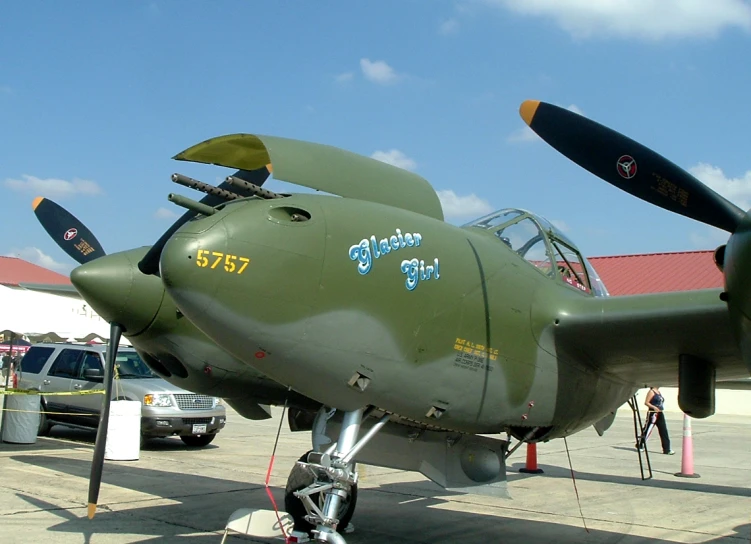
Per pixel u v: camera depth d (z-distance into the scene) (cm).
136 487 848
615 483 1002
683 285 3144
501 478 571
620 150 457
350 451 470
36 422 1250
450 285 480
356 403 469
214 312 409
